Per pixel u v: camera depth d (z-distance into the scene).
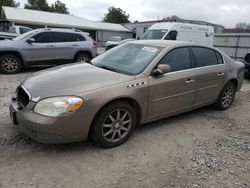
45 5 64.12
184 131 4.10
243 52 14.77
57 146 3.35
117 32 40.03
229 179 2.86
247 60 9.97
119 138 3.45
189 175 2.89
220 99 5.09
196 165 3.10
